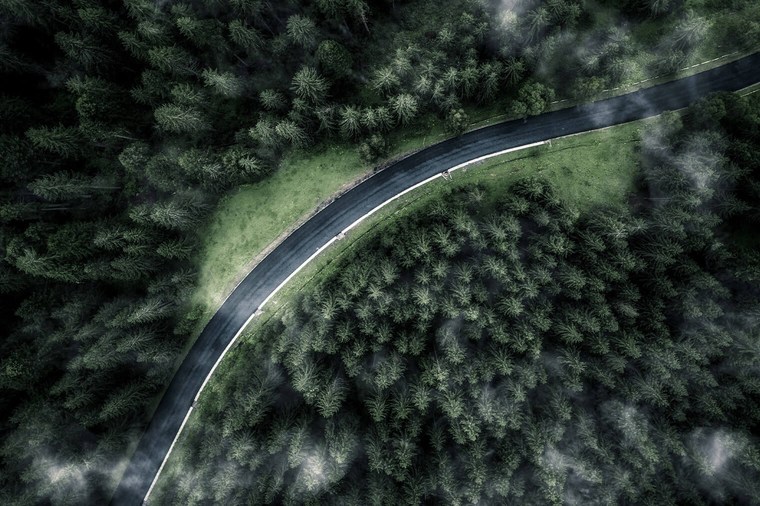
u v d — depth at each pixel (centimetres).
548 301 5841
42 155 5984
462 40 6334
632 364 5741
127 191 6550
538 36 6431
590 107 6900
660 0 6581
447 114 6638
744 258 6066
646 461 5497
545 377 5553
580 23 6938
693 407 5631
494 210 6538
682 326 5794
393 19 6962
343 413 5791
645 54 6944
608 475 5566
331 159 6794
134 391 6191
